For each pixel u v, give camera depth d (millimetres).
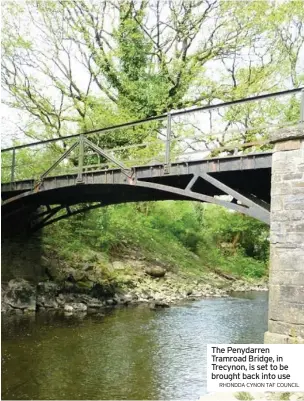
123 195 17688
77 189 16984
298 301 9328
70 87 27500
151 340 14562
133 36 26672
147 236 31219
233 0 26031
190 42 27562
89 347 13547
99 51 27234
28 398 9672
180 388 10406
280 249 9742
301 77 24984
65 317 17844
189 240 35812
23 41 26656
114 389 10273
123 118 25750
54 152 26594
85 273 21578
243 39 26047
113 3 27469
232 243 40906
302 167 9641
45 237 23109
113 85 27609
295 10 25234
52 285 20156
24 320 16969
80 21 27266
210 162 11969
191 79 26578
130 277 24141
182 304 22312
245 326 17062
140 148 26188
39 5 26875
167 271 28203
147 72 27391
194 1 26875
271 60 25734
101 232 25781
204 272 32188
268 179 12570
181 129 25203
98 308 20188
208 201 11906
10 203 20266
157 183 13773
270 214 10164
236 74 26219
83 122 26547
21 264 20875
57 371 11383
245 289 31109
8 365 11711
